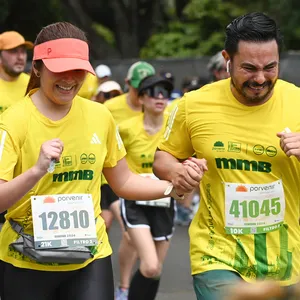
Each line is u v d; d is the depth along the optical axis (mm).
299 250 9305
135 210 14203
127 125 14961
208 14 45625
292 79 31234
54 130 8977
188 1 50750
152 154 14906
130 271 15703
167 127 9812
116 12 50844
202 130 9258
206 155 9227
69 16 48094
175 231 24078
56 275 9148
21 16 42156
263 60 8602
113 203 16875
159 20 52094
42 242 8875
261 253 9109
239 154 9078
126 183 9766
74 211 9039
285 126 9070
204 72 33750
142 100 14812
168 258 20391
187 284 17688
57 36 8812
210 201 9281
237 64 8727
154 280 13805
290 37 44750
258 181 9062
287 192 9133
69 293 9242
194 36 45875
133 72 18500
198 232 9367
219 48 44781
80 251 8961
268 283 6160
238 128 9109
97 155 9180
